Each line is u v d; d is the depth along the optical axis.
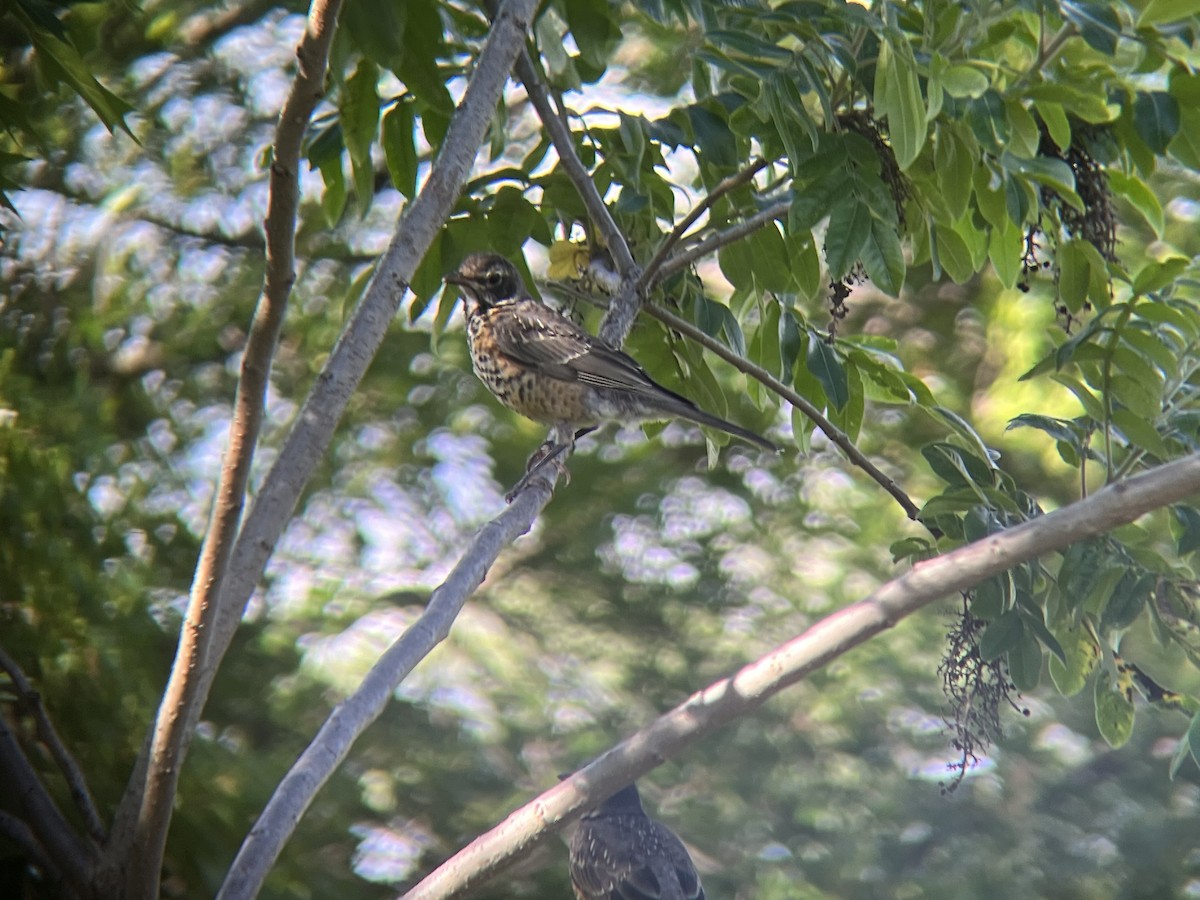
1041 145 6.54
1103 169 6.91
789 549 12.20
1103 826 10.61
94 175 10.81
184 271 10.98
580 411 7.41
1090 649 6.17
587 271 7.32
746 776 10.91
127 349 10.71
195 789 8.09
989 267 12.11
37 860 4.28
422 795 10.44
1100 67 6.54
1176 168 11.60
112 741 7.88
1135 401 5.83
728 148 6.40
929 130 6.31
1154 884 10.33
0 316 10.20
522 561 12.45
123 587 8.55
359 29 5.32
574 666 11.91
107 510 9.41
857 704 11.07
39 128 9.91
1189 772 10.73
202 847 7.92
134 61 10.95
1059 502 11.74
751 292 7.28
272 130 11.16
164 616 9.00
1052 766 10.95
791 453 12.32
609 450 12.41
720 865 10.54
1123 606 5.90
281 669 10.53
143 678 8.20
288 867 8.63
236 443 4.18
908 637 11.35
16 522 8.33
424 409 11.74
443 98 5.77
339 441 11.53
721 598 12.20
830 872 10.46
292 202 4.20
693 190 10.88
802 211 5.82
